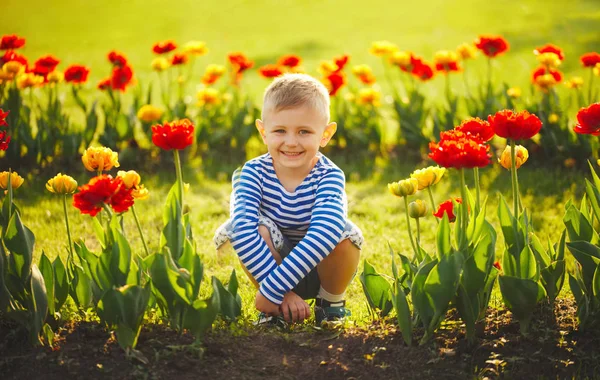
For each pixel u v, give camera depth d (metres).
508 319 2.85
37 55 13.27
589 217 2.94
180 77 6.50
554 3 17.05
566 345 2.67
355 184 5.64
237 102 6.52
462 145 2.50
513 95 6.05
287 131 2.96
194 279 2.61
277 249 3.04
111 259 2.58
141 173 5.86
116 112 6.12
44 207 5.02
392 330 2.79
